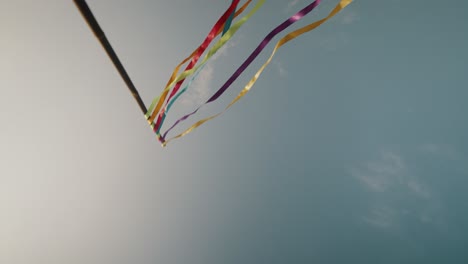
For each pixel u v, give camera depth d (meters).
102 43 1.80
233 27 1.94
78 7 1.50
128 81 2.27
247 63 2.12
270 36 1.95
